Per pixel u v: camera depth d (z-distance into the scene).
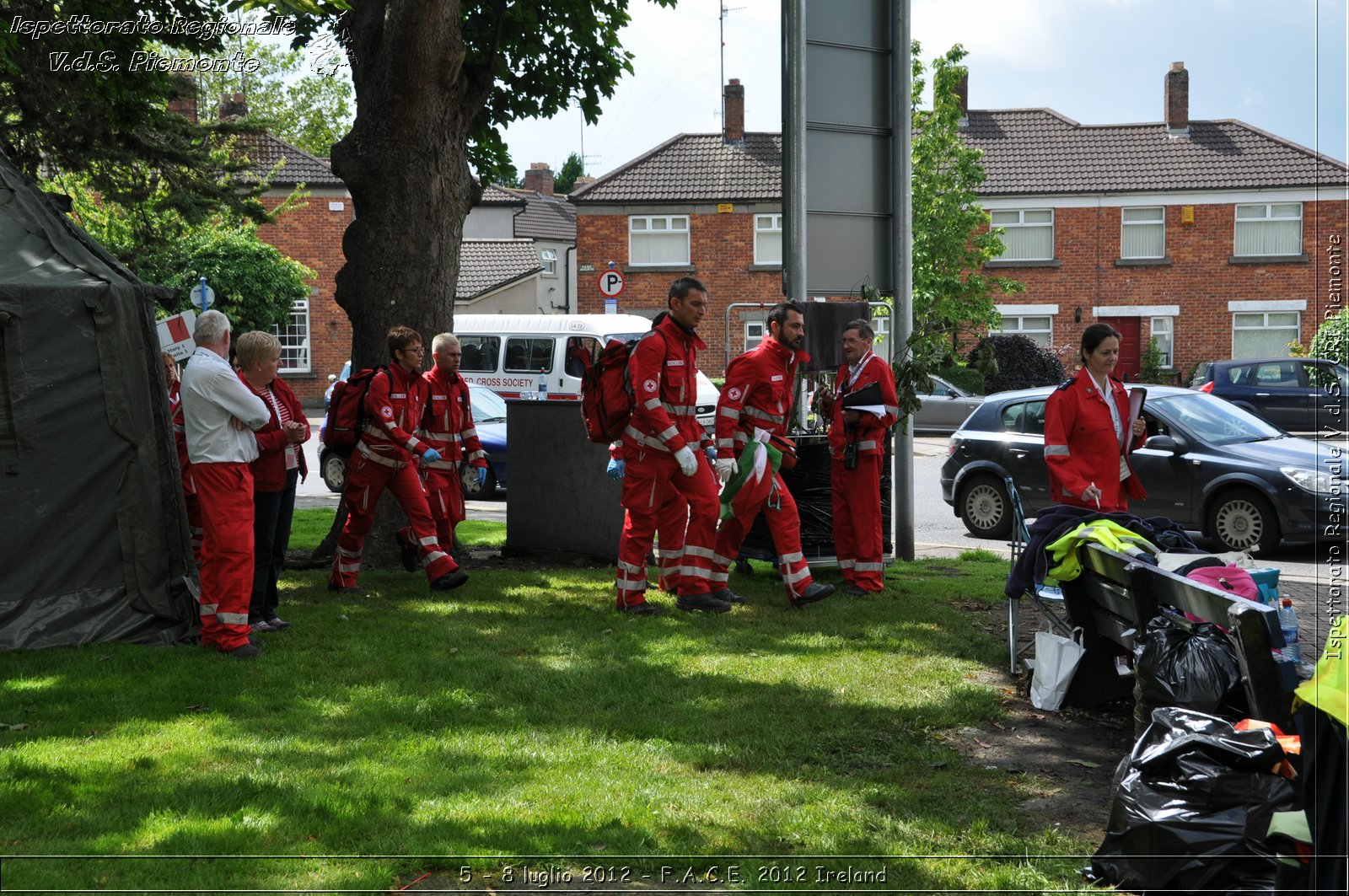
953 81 30.62
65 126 15.21
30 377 6.93
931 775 5.00
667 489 8.38
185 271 32.16
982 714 5.86
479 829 4.20
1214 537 11.94
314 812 4.34
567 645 7.22
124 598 7.25
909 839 4.22
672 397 8.24
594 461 10.56
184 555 7.41
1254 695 4.02
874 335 10.32
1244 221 34.72
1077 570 5.86
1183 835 3.69
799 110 10.51
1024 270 35.59
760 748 5.27
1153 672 4.67
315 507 15.95
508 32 13.00
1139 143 36.19
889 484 10.30
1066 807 4.65
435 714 5.74
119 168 17.62
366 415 8.80
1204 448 12.05
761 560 9.84
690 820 4.35
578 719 5.70
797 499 9.75
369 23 10.58
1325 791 3.25
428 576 9.01
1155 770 3.89
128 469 7.24
